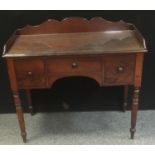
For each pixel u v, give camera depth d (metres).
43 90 2.18
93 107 2.24
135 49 1.57
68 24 1.87
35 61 1.62
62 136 1.97
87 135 1.97
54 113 2.25
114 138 1.93
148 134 1.95
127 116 2.17
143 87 2.15
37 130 2.05
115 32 1.87
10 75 1.65
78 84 2.15
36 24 1.98
